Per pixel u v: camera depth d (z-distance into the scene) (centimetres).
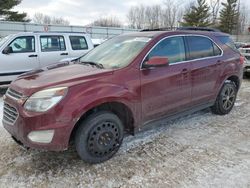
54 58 804
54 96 288
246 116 512
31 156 352
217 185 287
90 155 323
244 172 311
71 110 292
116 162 336
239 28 5250
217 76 471
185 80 408
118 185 290
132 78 342
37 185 290
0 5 3133
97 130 322
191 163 332
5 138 410
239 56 526
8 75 721
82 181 297
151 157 348
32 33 766
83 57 440
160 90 374
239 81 534
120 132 348
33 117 284
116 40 437
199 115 514
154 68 365
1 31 3070
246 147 377
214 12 4572
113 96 320
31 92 295
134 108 348
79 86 302
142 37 399
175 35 409
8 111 320
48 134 288
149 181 296
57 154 357
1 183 293
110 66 359
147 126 376
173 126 455
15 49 732
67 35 838
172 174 309
